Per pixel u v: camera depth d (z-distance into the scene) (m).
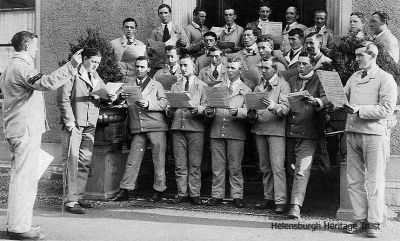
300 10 8.84
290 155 6.70
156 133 7.07
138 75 7.17
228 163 6.95
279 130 6.53
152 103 6.97
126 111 7.42
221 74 7.34
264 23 7.72
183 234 5.55
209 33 7.79
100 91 6.64
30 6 9.62
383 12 6.86
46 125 5.69
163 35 8.23
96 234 5.52
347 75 6.23
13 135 5.32
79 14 9.02
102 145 7.22
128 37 8.05
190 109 6.75
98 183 7.26
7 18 9.77
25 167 5.32
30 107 5.40
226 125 6.81
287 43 7.91
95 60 6.80
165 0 8.58
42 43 9.23
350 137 5.75
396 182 7.13
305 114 6.30
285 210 6.55
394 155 7.24
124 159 7.83
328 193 7.45
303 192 6.34
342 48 6.45
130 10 8.77
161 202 7.13
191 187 7.02
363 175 5.73
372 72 5.66
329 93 5.54
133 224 5.98
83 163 6.84
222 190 6.96
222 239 5.36
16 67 5.34
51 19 9.17
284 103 6.43
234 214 6.52
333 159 7.78
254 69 7.08
